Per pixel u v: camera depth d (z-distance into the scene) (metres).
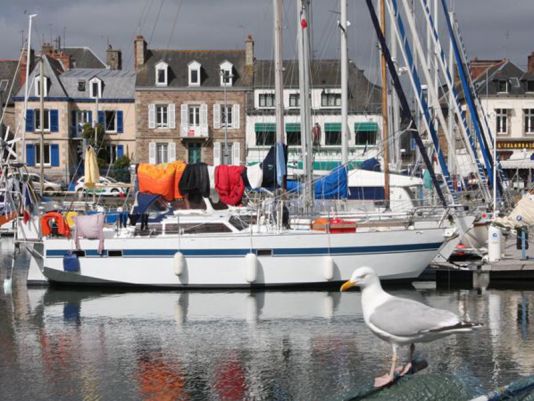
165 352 16.47
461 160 41.50
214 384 14.22
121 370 15.19
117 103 68.06
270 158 23.59
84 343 17.31
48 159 67.25
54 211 24.66
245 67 67.50
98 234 23.03
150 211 23.89
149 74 67.25
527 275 24.19
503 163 56.97
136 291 23.08
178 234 23.02
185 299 21.89
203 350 16.58
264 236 22.61
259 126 66.25
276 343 17.03
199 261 22.77
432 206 25.50
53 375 14.90
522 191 46.16
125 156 63.84
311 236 22.59
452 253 26.47
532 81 72.31
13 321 19.53
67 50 81.75
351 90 65.81
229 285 22.81
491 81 72.19
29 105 66.81
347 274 22.69
